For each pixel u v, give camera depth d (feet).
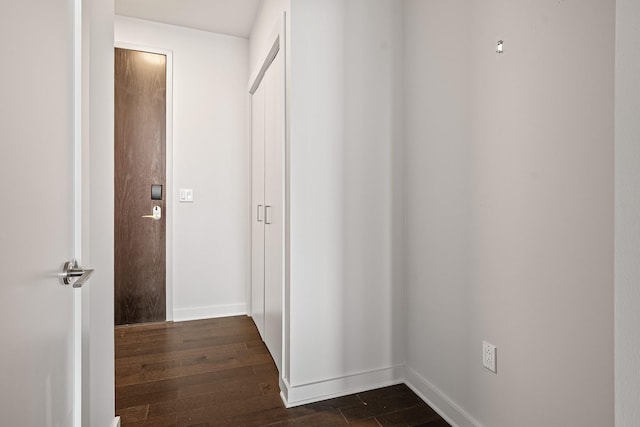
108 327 4.47
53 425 2.52
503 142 4.44
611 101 3.27
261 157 8.81
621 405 1.93
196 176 10.16
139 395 6.14
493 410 4.66
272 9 7.14
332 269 6.12
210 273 10.33
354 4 6.18
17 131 1.96
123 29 9.41
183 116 10.02
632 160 1.89
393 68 6.45
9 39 1.86
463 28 5.08
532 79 4.04
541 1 3.92
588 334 3.50
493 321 4.65
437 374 5.75
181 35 9.96
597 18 3.37
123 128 9.52
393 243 6.51
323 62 5.98
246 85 10.57
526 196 4.14
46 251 2.38
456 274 5.29
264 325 8.44
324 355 6.09
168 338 8.70
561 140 3.72
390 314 6.52
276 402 5.95
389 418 5.52
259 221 9.05
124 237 9.59
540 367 4.01
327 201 6.06
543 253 3.95
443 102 5.49
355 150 6.23
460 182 5.18
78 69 3.01
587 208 3.49
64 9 2.72
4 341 1.82
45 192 2.36
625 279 1.92
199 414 5.60
